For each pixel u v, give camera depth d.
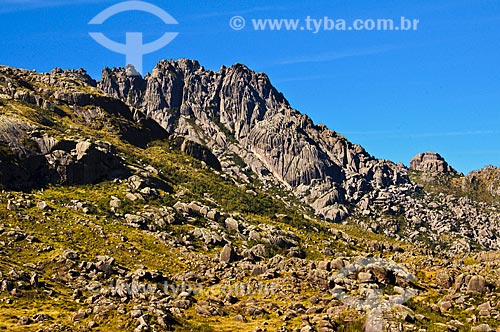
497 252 151.75
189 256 167.50
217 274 146.38
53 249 144.38
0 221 154.25
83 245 154.62
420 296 116.94
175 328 99.62
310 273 130.25
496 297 111.56
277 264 148.88
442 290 121.38
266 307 117.06
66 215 172.88
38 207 171.75
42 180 196.00
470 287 115.75
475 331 98.56
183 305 115.75
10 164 185.88
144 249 163.62
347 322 103.56
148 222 186.38
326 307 112.44
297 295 122.81
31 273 124.50
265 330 102.06
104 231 168.38
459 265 144.00
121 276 137.00
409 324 100.62
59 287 122.31
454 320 103.56
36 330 95.50
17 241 144.62
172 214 197.38
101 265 136.75
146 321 98.94
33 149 198.25
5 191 176.75
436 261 152.62
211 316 111.19
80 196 193.75
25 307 108.50
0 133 195.12
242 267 151.38
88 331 96.62
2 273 119.75
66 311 108.31
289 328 102.81
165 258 160.75
